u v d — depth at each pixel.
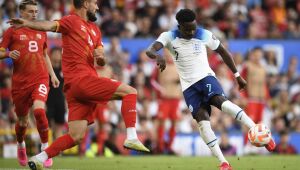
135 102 21.78
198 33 24.92
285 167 28.39
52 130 40.47
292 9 64.50
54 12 55.03
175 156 40.84
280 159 35.12
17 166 29.41
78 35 22.20
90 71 22.27
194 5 60.50
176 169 27.48
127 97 21.72
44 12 55.81
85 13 22.78
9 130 43.66
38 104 26.59
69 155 42.56
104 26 55.59
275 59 55.16
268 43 55.03
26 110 27.77
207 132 24.19
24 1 26.81
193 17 24.19
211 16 59.53
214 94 24.16
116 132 45.53
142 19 57.03
